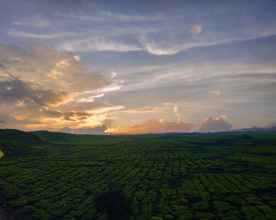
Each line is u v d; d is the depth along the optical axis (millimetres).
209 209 63188
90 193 77000
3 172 101312
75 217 59406
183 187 81500
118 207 57188
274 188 79750
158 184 86312
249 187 80750
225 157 139125
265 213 58688
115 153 159250
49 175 98312
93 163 123812
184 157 140250
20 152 154375
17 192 77062
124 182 87688
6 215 60562
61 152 165000
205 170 108125
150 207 63875
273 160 126438
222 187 80625
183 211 61375
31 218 59219
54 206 66062
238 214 58781
